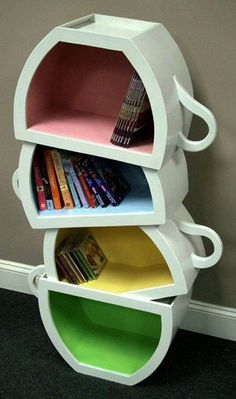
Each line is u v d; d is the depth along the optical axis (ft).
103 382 7.17
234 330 7.78
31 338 7.80
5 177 8.04
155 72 5.47
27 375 7.23
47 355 7.54
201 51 6.56
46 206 6.60
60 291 6.97
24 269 8.57
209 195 7.22
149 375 7.02
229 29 6.36
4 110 7.61
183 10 6.44
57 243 6.99
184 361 7.47
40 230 8.21
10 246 8.54
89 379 7.22
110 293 6.73
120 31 5.74
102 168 6.46
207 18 6.39
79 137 6.05
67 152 6.55
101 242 7.43
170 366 7.39
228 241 7.39
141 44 5.49
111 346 7.50
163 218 6.07
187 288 6.44
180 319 7.04
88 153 6.00
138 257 7.36
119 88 6.57
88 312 7.85
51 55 6.23
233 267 7.50
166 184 6.05
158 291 6.55
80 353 7.37
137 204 6.39
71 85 6.70
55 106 6.77
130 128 5.78
